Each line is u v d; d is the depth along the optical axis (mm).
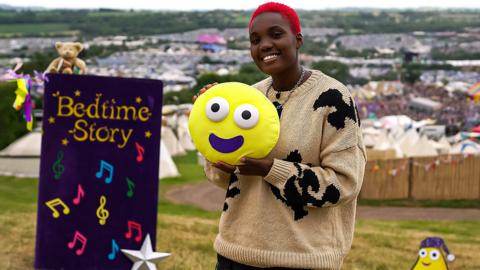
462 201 25000
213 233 12844
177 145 42406
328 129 3721
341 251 3820
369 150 30516
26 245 9508
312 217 3727
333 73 138750
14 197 21016
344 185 3664
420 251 6930
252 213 3787
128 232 5129
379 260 10789
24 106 4910
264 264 3719
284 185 3625
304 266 3680
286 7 3824
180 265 9281
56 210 5078
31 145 25062
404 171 25141
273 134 3729
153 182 5133
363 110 76750
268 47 3797
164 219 15094
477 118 68125
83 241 5098
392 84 113438
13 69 4934
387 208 23594
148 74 130750
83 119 5066
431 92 107500
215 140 3779
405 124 57594
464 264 10773
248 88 3832
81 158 5078
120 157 5105
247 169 3650
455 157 25219
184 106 64438
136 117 5102
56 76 5020
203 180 27375
